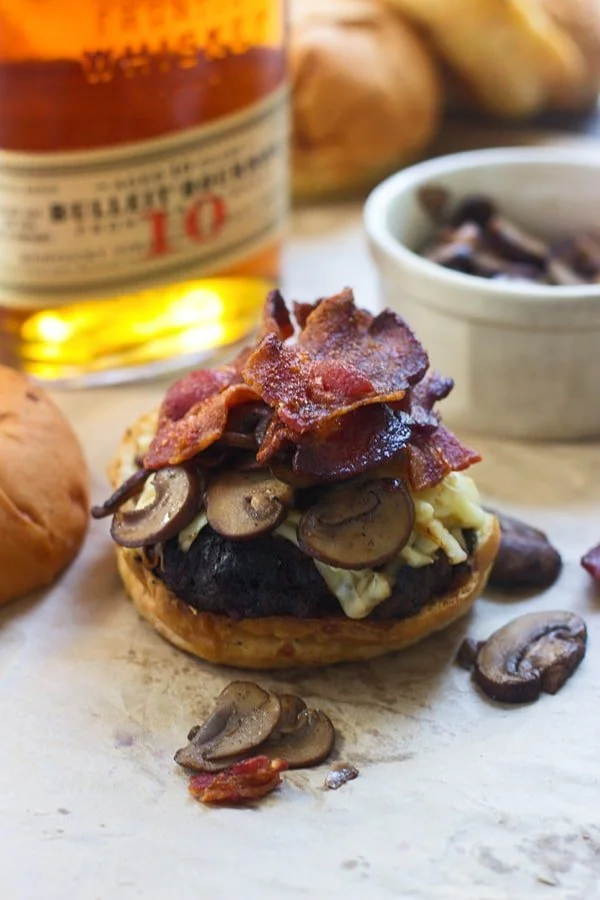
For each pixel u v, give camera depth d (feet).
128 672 1.51
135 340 1.87
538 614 1.53
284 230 1.97
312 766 1.42
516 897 1.33
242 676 1.51
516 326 1.71
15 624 1.56
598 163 1.90
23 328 1.83
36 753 1.44
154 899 1.33
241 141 1.83
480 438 1.79
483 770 1.42
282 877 1.34
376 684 1.50
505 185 1.92
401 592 1.47
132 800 1.40
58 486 1.60
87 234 1.78
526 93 2.30
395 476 1.46
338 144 2.19
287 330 1.56
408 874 1.34
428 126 2.29
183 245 1.83
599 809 1.39
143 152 1.76
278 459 1.44
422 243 1.92
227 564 1.45
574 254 1.87
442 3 2.20
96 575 1.61
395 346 1.50
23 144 1.72
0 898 1.33
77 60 1.69
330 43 2.16
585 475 1.73
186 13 1.73
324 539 1.43
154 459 1.50
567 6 2.34
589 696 1.48
